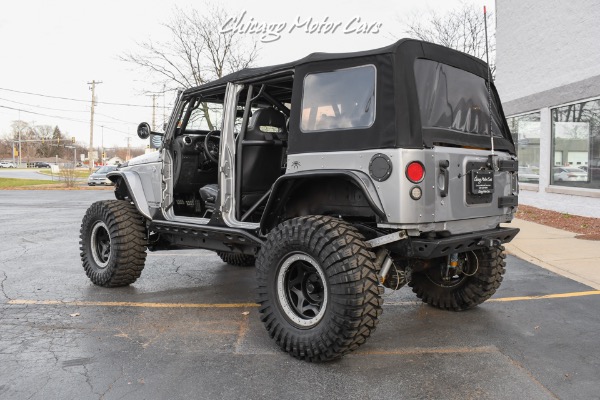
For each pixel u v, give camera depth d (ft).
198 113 18.38
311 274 12.51
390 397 10.32
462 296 15.84
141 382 11.05
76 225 40.83
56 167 258.57
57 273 22.17
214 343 13.50
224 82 15.87
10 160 464.65
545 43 41.29
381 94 11.90
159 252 27.76
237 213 15.40
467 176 12.93
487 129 14.99
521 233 30.35
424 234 12.38
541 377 11.23
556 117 40.09
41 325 14.98
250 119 17.57
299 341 12.09
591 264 22.12
